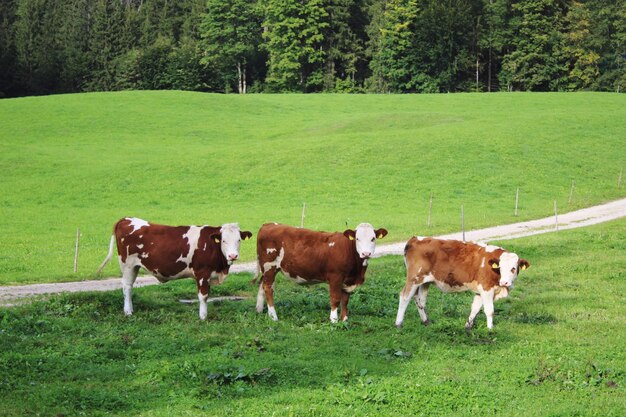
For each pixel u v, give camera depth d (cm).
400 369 1365
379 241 3297
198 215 4056
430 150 5628
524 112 7988
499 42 11381
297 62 11156
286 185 4894
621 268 2509
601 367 1388
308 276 1720
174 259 1734
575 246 2989
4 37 12788
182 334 1573
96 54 12519
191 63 11581
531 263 2630
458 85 11594
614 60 11100
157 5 14362
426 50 11194
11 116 7731
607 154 5797
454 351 1484
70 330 1600
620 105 8362
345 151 5638
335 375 1316
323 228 3588
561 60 11200
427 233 3525
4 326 1605
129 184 5000
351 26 12200
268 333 1593
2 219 3959
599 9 11038
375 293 2077
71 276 2495
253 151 5812
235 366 1340
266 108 8775
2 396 1201
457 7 11125
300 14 11181
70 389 1226
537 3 10969
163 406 1179
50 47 12475
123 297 1908
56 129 7331
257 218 3928
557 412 1158
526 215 4134
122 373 1327
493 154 5550
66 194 4766
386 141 5891
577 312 1880
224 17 11731
